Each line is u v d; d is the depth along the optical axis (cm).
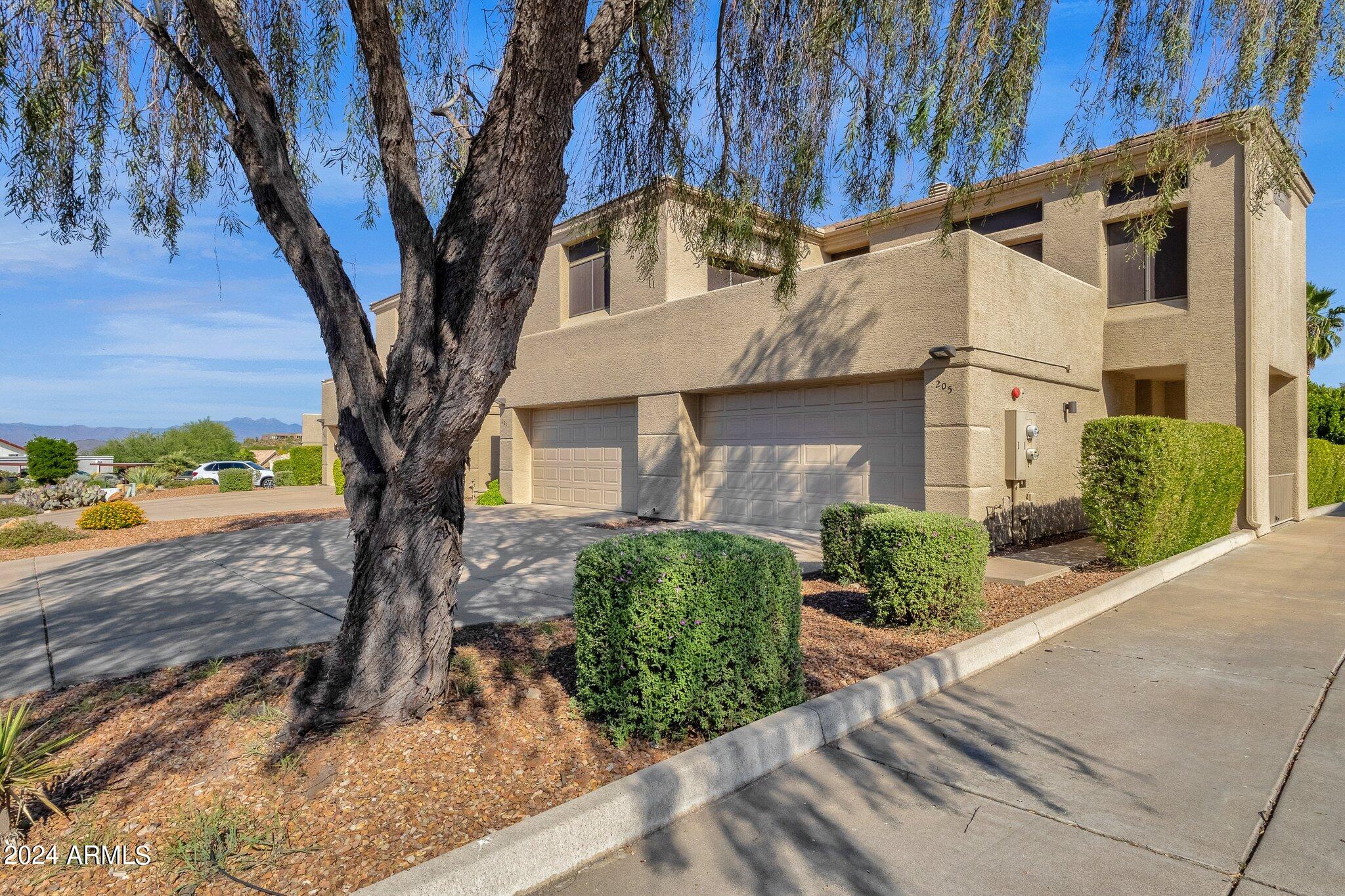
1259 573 850
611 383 1473
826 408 1145
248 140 394
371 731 354
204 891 243
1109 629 600
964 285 921
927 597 553
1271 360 1217
